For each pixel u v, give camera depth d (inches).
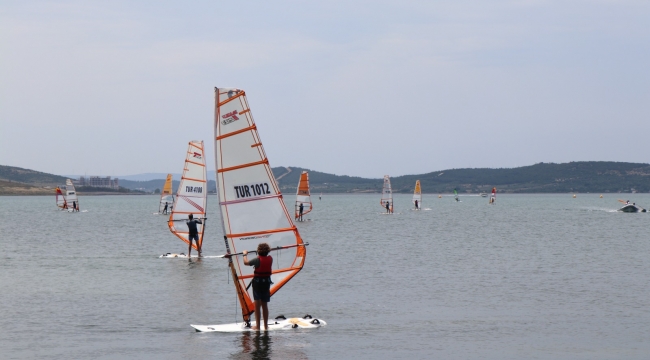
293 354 684.1
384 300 985.5
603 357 673.0
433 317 863.7
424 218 3841.0
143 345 721.0
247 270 814.5
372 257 1569.9
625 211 4776.1
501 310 905.5
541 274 1253.7
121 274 1266.0
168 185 4451.3
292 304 957.2
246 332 778.8
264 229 822.5
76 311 902.4
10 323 828.6
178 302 968.9
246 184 818.8
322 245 1915.6
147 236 2347.4
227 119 817.5
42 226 3019.2
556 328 798.5
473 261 1481.3
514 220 3531.0
